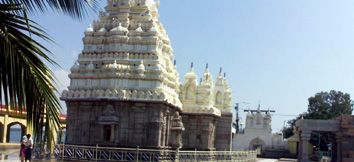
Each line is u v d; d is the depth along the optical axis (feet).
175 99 128.98
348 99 320.29
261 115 271.49
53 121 25.40
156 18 136.26
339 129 154.71
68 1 24.56
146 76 118.21
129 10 129.18
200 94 149.89
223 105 166.40
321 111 312.71
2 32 23.82
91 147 104.47
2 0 24.35
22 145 84.33
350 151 150.10
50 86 25.12
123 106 116.67
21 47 24.17
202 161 121.90
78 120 120.16
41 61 24.76
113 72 118.83
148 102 115.65
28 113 24.84
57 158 102.12
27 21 24.25
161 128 116.67
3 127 174.60
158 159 104.37
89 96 118.62
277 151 252.21
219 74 171.12
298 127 164.96
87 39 125.80
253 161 173.88
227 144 163.73
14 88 24.20
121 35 122.42
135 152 104.32
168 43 134.92
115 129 116.67
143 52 121.19
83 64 124.67
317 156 229.25
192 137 146.61
